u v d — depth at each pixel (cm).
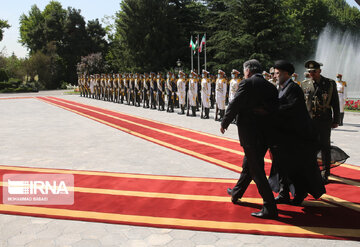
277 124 372
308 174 371
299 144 368
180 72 1444
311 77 514
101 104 2064
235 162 616
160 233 330
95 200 420
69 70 6056
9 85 4138
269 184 395
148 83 1750
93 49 5962
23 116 1433
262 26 3438
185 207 396
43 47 5772
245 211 384
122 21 4369
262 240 313
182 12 4381
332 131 963
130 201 416
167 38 4134
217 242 310
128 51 4269
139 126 1107
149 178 518
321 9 5156
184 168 580
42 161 633
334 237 317
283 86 389
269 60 3366
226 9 3962
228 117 369
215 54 3909
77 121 1255
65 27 5947
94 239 319
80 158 658
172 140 848
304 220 358
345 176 520
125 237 322
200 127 1069
